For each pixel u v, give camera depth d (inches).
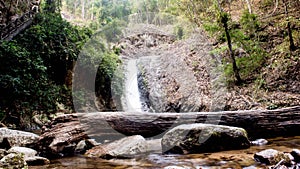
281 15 382.6
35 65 251.0
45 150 124.6
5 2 363.6
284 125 143.3
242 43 313.6
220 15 301.7
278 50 321.7
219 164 96.8
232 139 121.6
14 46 244.4
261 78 292.2
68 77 316.2
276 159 94.0
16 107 242.8
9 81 217.2
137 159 111.3
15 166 87.3
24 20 343.9
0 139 129.0
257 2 461.4
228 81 291.3
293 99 243.9
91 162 108.3
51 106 270.1
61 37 332.5
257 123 142.8
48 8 454.0
